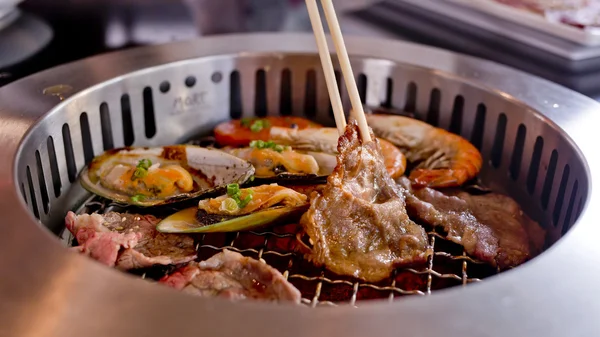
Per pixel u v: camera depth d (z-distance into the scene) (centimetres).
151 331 33
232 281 40
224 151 50
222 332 33
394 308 34
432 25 70
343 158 43
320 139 52
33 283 35
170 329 33
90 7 71
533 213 50
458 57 56
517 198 52
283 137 52
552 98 51
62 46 65
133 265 42
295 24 79
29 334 33
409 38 68
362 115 44
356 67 56
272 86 57
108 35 69
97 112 51
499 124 52
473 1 68
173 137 56
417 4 74
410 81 56
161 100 54
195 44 57
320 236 42
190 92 55
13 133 44
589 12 66
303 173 48
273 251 45
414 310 34
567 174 47
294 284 43
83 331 33
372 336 33
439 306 35
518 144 51
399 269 43
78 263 36
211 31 75
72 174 50
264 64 56
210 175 49
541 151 49
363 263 42
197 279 40
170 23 74
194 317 34
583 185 44
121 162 50
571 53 62
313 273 44
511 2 70
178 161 50
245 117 58
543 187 49
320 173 49
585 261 37
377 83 56
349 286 43
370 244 43
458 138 52
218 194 47
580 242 38
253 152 49
